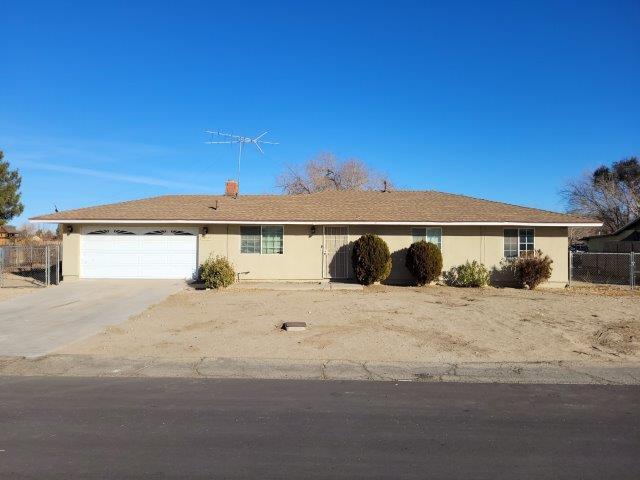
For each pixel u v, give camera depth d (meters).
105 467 4.80
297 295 17.69
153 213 21.88
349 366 9.05
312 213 22.28
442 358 9.59
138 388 7.66
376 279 20.64
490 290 20.05
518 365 9.16
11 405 6.76
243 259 21.83
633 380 8.34
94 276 21.78
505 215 22.08
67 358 9.42
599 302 16.58
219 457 5.05
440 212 22.52
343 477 4.62
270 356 9.64
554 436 5.71
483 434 5.77
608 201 44.97
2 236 50.88
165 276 21.80
